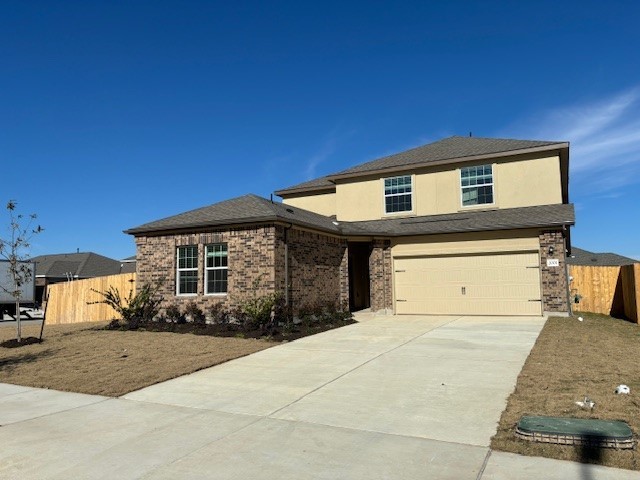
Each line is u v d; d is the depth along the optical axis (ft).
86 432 18.72
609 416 17.97
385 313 58.44
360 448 16.29
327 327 46.62
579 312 57.31
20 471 15.02
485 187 61.57
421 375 26.55
